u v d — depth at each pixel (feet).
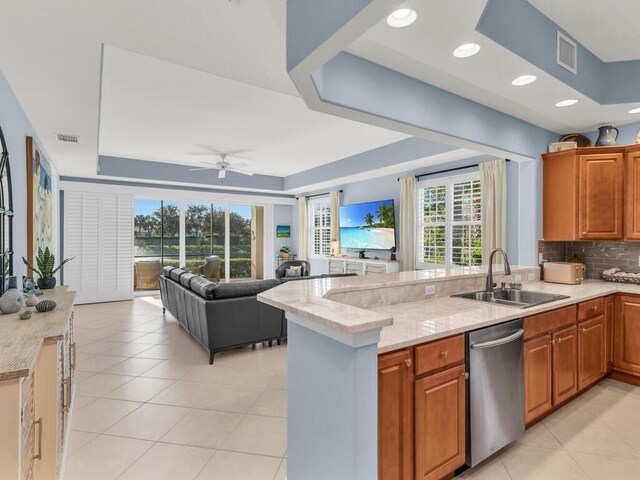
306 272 25.52
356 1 4.35
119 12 5.71
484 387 6.45
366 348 4.61
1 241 7.44
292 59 5.70
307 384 5.59
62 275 21.21
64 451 6.86
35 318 6.38
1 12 5.65
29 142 10.54
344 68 7.41
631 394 9.68
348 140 18.22
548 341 8.04
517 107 10.47
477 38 6.51
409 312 7.43
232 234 28.84
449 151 15.87
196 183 24.70
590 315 9.54
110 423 8.22
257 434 7.81
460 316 7.02
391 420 5.22
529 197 12.35
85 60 7.30
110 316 18.71
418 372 5.53
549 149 12.36
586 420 8.34
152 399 9.43
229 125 15.75
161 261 25.73
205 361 12.19
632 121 11.49
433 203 18.97
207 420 8.38
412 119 8.61
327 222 27.45
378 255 22.67
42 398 5.49
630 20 7.97
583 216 11.51
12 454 3.99
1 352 4.57
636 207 10.89
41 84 8.43
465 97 9.82
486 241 15.93
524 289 10.46
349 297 7.47
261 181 27.68
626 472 6.54
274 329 13.34
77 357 12.58
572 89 8.73
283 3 5.68
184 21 5.98
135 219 24.81
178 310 15.72
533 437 7.66
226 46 6.82
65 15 5.77
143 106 13.48
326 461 5.14
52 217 16.56
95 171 20.02
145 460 6.89
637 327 10.10
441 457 5.81
